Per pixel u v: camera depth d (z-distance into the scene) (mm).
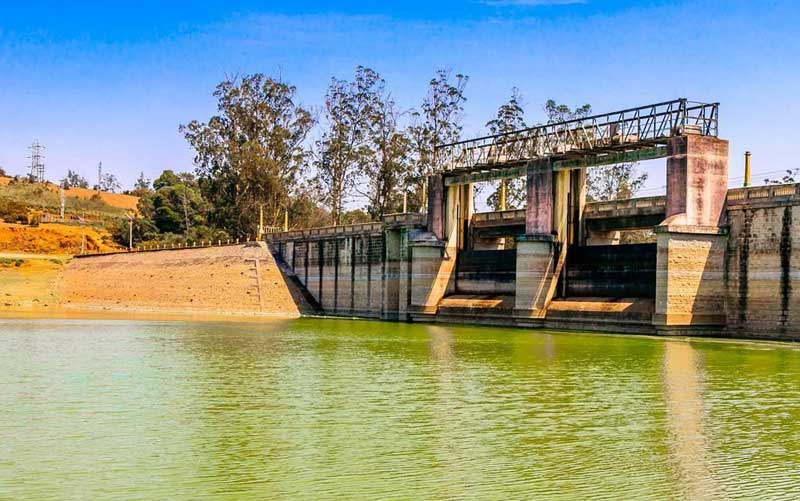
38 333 69188
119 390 39531
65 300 118312
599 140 70625
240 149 134250
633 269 70312
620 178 119000
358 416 33656
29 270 129375
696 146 64062
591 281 74000
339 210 129625
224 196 137625
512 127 113312
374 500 22953
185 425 31891
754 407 35812
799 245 60406
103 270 127750
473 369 47031
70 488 23969
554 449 28484
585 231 77625
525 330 74438
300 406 35719
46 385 40812
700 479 25156
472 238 90562
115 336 67250
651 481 24922
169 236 172375
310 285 112062
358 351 56438
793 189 60875
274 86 137625
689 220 63781
